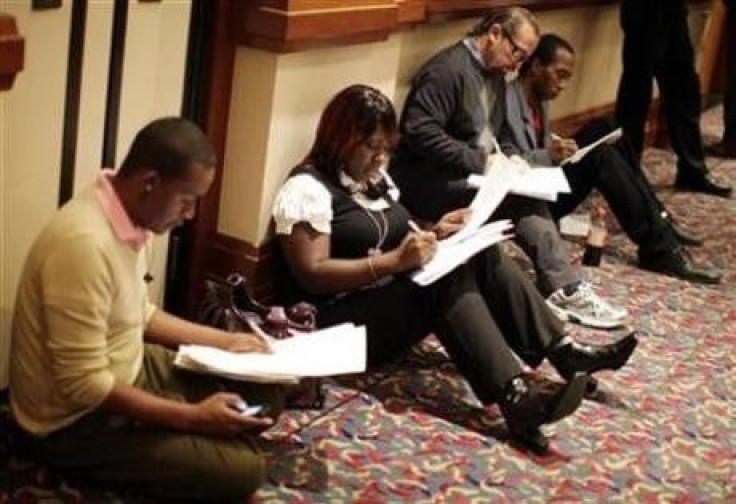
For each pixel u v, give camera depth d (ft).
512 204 10.73
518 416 7.91
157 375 6.85
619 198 12.45
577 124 16.72
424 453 7.81
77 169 7.39
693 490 7.94
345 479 7.29
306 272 8.24
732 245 14.24
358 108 8.21
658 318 11.28
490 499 7.36
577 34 15.83
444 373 9.12
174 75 8.23
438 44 11.69
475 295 8.10
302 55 8.90
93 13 7.14
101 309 5.98
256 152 8.87
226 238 9.16
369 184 8.68
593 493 7.65
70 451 6.48
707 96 23.30
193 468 6.39
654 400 9.32
